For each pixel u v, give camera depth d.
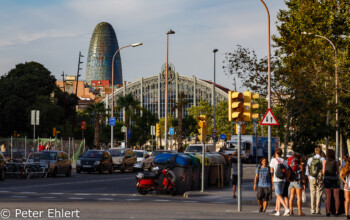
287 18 52.06
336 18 49.81
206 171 33.88
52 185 33.94
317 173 20.52
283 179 19.53
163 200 25.52
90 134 102.44
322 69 35.44
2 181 37.41
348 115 45.50
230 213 19.14
